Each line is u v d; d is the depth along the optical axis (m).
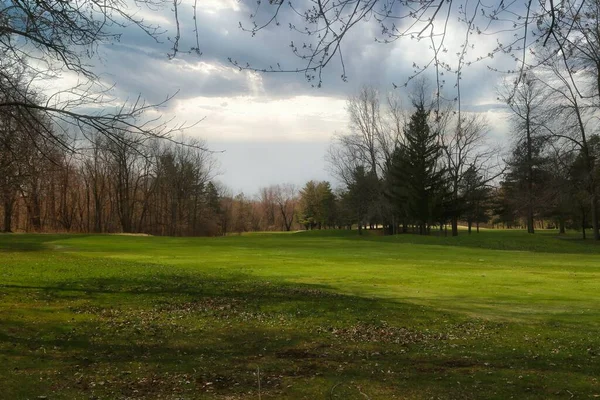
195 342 8.78
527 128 39.72
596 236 45.78
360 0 5.47
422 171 53.00
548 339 9.26
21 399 5.88
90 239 41.62
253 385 6.53
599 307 12.53
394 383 6.66
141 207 72.69
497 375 7.05
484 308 12.29
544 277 18.67
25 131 10.10
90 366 7.23
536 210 52.00
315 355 8.08
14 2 9.19
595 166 39.66
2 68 9.96
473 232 71.00
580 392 6.36
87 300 12.40
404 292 14.82
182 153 68.94
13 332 9.01
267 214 118.06
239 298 13.04
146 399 5.98
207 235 73.62
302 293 13.96
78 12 9.23
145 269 19.41
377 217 65.44
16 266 19.86
